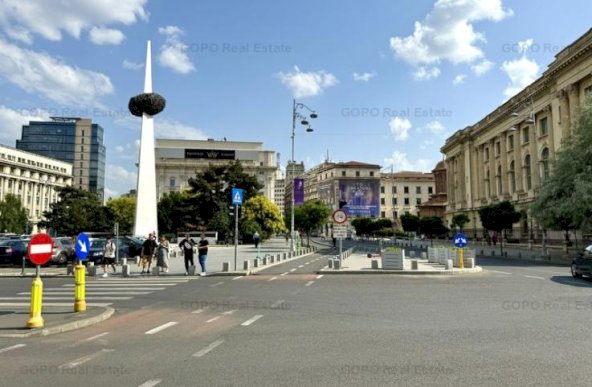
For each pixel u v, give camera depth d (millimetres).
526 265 26188
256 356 6676
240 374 5805
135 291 14766
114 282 17781
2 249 25359
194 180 67312
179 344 7508
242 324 9102
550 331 8156
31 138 134625
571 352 6723
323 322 9227
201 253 20625
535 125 52531
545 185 32594
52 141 135375
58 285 16859
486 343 7328
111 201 83438
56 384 5543
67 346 7527
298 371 5906
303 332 8297
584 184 28062
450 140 82875
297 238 46812
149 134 37812
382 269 21250
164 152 117875
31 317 8812
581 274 17562
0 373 6031
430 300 12156
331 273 20656
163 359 6582
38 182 110438
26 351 7223
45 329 8539
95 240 28203
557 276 18828
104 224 73375
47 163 114875
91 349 7281
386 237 90750
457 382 5418
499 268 23688
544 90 49812
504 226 38938
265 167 119062
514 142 58219
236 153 120000
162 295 13734
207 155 118438
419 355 6645
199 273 21031
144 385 5441
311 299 12516
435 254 26547
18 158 103625
